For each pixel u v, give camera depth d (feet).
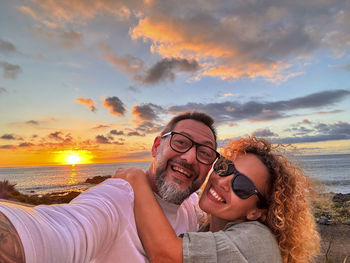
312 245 1.87
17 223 0.70
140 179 1.51
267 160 1.74
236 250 1.29
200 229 1.96
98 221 1.01
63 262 0.79
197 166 1.68
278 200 1.66
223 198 1.71
